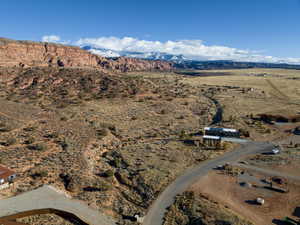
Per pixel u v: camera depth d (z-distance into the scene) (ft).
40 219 104.83
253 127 253.65
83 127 228.63
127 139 215.72
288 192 129.18
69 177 137.49
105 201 120.78
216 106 366.02
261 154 181.68
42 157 160.66
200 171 153.17
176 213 110.93
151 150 188.14
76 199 120.37
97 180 139.13
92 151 178.91
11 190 123.13
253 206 116.98
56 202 116.16
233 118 285.43
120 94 379.35
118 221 106.11
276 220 106.52
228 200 121.70
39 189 125.80
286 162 164.96
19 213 104.99
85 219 104.83
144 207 116.57
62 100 326.24
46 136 197.47
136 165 159.94
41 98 328.29
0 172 128.06
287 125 262.26
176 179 142.41
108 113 289.33
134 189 134.21
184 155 178.09
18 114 245.65
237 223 101.55
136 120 275.18
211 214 107.86
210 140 206.69
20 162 150.20
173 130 246.27
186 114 314.55
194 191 129.29
